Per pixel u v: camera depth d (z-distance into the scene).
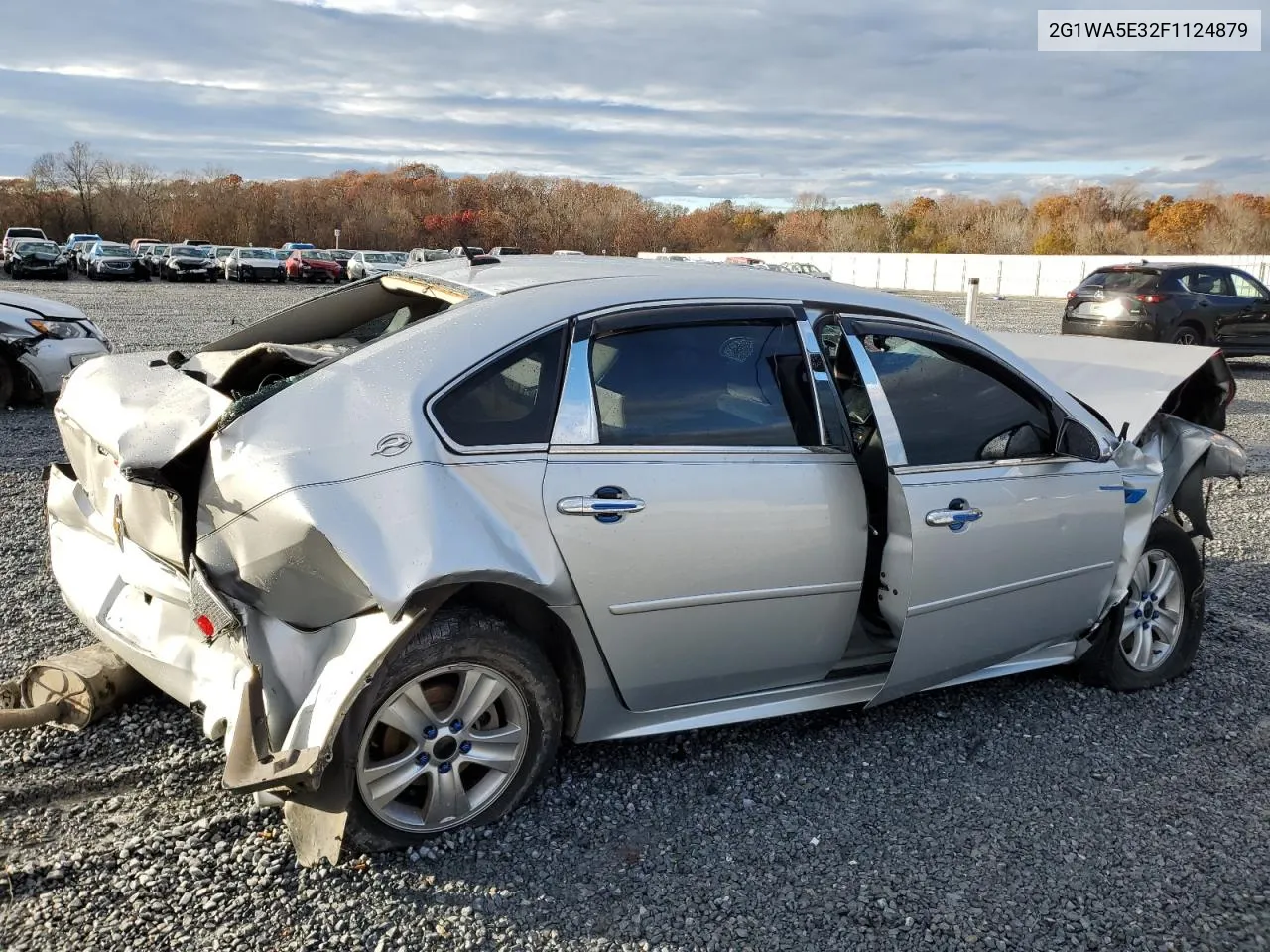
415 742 2.79
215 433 2.74
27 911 2.53
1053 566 3.71
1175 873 2.96
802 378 3.32
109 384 3.37
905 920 2.69
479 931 2.56
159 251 49.88
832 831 3.09
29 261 37.31
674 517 2.98
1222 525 6.85
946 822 3.17
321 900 2.63
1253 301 15.67
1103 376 4.86
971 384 3.67
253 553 2.63
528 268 3.56
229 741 2.53
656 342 3.12
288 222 82.00
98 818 2.92
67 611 4.48
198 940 2.46
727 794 3.27
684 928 2.62
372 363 2.86
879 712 3.91
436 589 2.61
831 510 3.27
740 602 3.15
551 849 2.91
